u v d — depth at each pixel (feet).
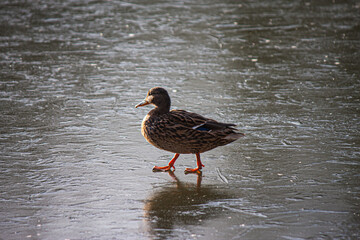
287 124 37.86
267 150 32.99
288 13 83.66
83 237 22.33
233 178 28.96
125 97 45.55
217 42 66.23
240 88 47.93
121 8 86.58
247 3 91.81
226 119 39.27
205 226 23.32
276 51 61.67
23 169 29.91
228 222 23.71
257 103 43.32
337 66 54.75
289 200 25.93
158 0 92.94
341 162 30.66
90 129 37.19
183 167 30.96
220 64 56.70
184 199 26.35
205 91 47.24
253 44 65.10
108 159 31.78
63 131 36.58
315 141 34.24
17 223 23.63
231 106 42.63
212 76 52.21
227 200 26.13
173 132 29.30
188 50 62.80
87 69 54.65
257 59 58.49
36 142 34.27
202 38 68.23
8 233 22.67
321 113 40.22
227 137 29.55
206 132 29.17
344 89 46.65
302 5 90.12
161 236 22.39
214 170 30.22
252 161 31.30
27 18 78.43
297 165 30.42
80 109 41.91
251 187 27.68
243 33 70.64
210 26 74.49
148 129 30.45
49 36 68.59
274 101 43.75
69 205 25.55
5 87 47.57
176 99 44.86
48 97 44.93
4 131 36.24
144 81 50.67
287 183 27.99
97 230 22.98
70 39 67.41
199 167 30.40
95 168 30.32
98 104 43.37
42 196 26.53
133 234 22.61
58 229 23.07
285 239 21.99
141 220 23.99
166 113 30.58
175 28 73.51
